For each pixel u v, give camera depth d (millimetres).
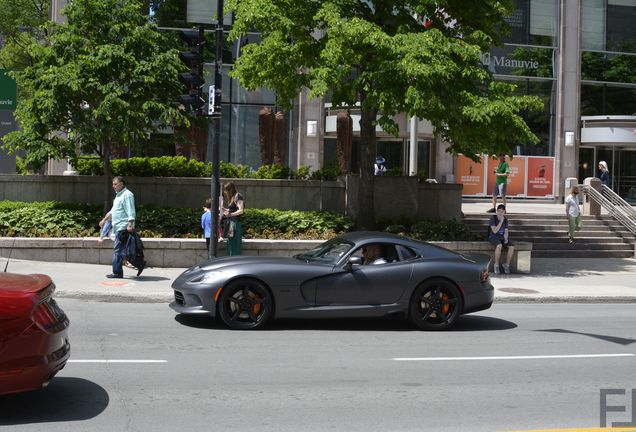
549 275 17938
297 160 30359
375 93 16094
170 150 25062
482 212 24922
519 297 14383
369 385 7199
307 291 10055
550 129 33969
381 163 27312
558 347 9547
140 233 17078
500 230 17828
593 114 34531
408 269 10344
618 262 21031
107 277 14070
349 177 20156
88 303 12141
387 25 18312
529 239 22078
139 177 18906
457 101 16578
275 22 17078
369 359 8422
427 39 15812
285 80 17656
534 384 7449
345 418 6035
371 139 18750
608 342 10008
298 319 11172
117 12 17328
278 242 16766
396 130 16281
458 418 6129
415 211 20641
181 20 27562
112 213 14047
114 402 6332
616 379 7789
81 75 16219
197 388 6891
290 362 8133
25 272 14352
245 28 17219
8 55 30938
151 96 17094
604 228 23250
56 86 16062
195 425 5727
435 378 7586
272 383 7160
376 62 16578
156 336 9422
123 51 16406
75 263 15906
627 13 34656
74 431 5488
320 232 18203
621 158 34750
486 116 16188
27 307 5523
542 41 33688
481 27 18703
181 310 9977
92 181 18750
